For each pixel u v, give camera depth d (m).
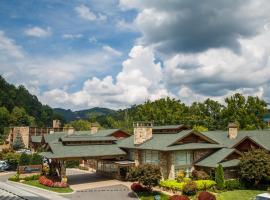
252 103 94.62
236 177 45.94
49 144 54.12
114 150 54.69
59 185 46.69
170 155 46.19
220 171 43.09
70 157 49.06
